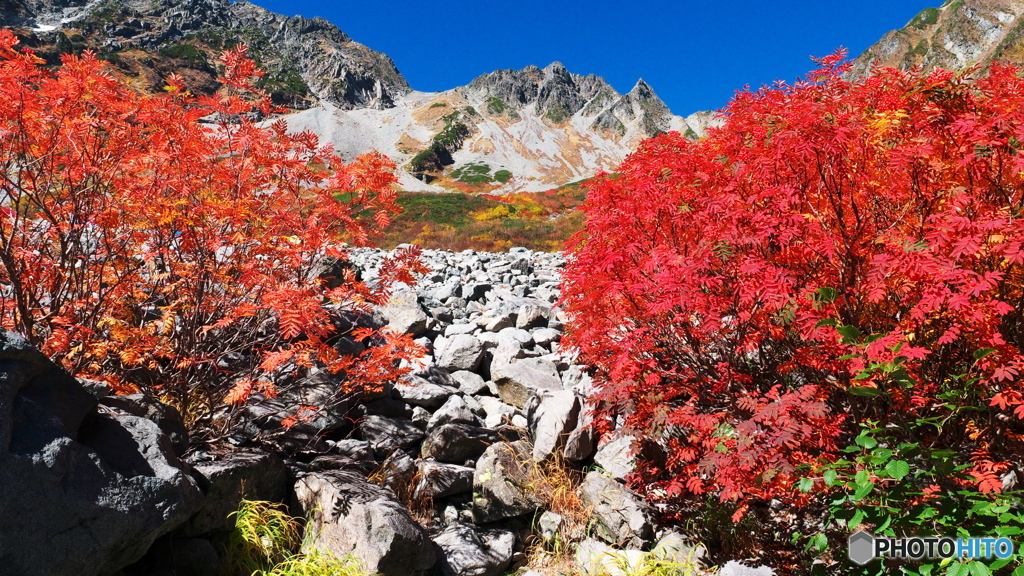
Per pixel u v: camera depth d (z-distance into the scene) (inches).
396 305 235.9
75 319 136.6
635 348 128.9
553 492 144.9
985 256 97.9
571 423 157.4
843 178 108.6
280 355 129.6
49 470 84.7
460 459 160.9
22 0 5177.2
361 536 116.2
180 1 6259.8
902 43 3900.1
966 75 102.9
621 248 130.4
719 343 129.4
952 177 102.7
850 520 98.0
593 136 6107.3
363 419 167.9
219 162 149.3
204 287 152.9
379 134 5280.5
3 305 131.6
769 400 120.0
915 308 95.2
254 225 148.9
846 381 115.3
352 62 6879.9
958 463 110.3
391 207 160.7
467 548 132.0
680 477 132.0
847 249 105.0
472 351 207.2
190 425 144.3
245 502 120.7
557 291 300.2
